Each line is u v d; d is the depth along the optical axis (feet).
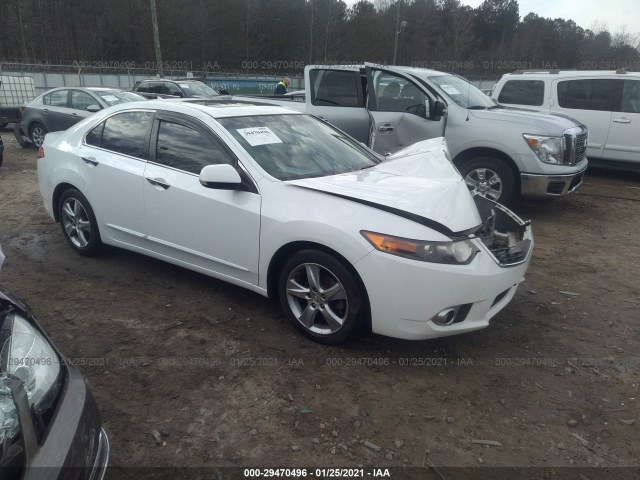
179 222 13.09
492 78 129.18
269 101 24.99
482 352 11.80
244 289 14.44
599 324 13.37
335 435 9.02
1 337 6.03
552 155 21.49
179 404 9.67
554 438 9.16
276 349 11.50
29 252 16.92
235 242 12.21
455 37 174.40
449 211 10.77
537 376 10.98
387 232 10.23
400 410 9.71
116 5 146.92
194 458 8.42
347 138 15.57
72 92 38.99
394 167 13.83
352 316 10.87
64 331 12.05
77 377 6.97
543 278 16.35
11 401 5.43
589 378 10.97
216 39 156.56
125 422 9.15
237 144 12.44
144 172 13.69
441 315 10.25
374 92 22.57
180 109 13.64
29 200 24.00
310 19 162.40
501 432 9.26
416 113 22.97
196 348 11.49
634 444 9.09
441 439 9.03
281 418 9.37
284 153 12.98
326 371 10.78
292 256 11.44
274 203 11.54
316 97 22.79
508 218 13.97
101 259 16.33
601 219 23.61
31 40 137.59
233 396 9.93
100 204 14.89
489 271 10.55
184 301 13.66
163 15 147.74
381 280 10.23
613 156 30.37
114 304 13.43
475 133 22.30
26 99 52.90
